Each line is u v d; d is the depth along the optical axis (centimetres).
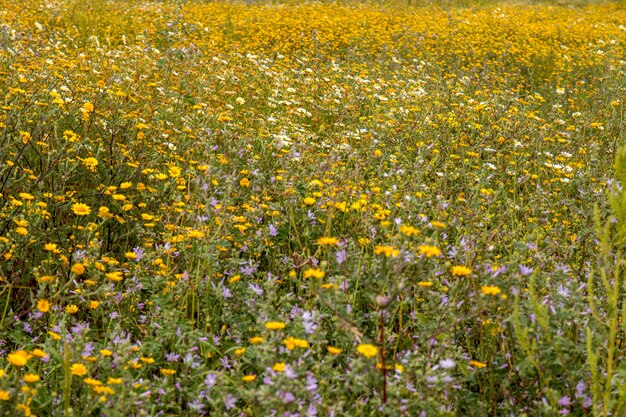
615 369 234
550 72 1128
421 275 299
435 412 226
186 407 260
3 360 271
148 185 437
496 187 506
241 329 289
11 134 415
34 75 535
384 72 910
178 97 584
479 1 2183
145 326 295
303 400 222
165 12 1282
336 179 414
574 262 364
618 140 581
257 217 366
